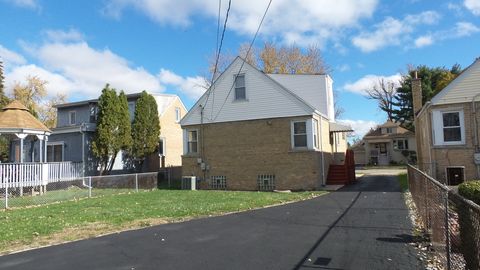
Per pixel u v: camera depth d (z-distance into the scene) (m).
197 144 24.80
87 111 31.53
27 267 6.94
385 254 6.99
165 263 6.91
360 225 9.66
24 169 19.56
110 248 8.12
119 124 25.55
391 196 15.54
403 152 49.78
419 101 28.14
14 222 11.41
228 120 23.84
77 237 9.28
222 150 23.91
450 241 6.52
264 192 19.81
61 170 23.09
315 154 21.36
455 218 6.75
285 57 47.38
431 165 20.41
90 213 12.84
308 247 7.64
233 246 7.95
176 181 28.95
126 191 21.19
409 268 6.19
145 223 10.90
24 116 22.06
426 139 22.34
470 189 13.18
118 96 25.84
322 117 23.92
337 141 28.33
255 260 6.89
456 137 20.03
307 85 26.06
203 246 8.05
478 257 4.76
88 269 6.69
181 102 35.03
